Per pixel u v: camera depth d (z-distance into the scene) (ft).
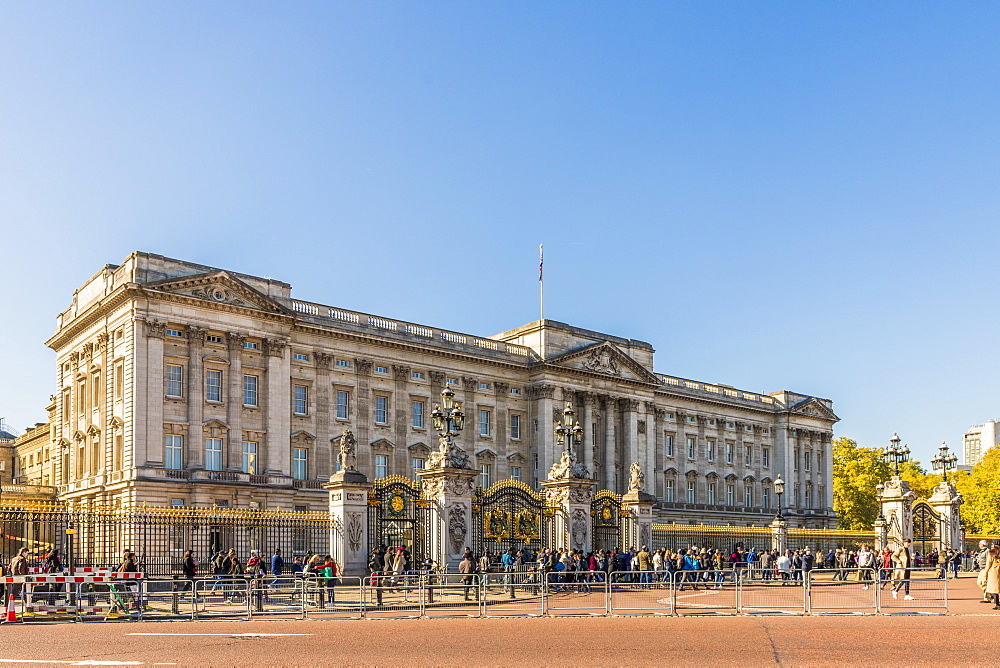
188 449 259.60
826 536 264.72
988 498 366.84
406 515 153.28
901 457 239.30
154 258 263.49
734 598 126.00
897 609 113.50
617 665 69.10
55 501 287.48
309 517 168.66
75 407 293.84
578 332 364.38
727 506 414.82
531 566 150.20
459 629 97.09
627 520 176.55
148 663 69.67
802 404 457.68
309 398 294.25
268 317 281.13
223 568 158.10
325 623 107.04
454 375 332.39
